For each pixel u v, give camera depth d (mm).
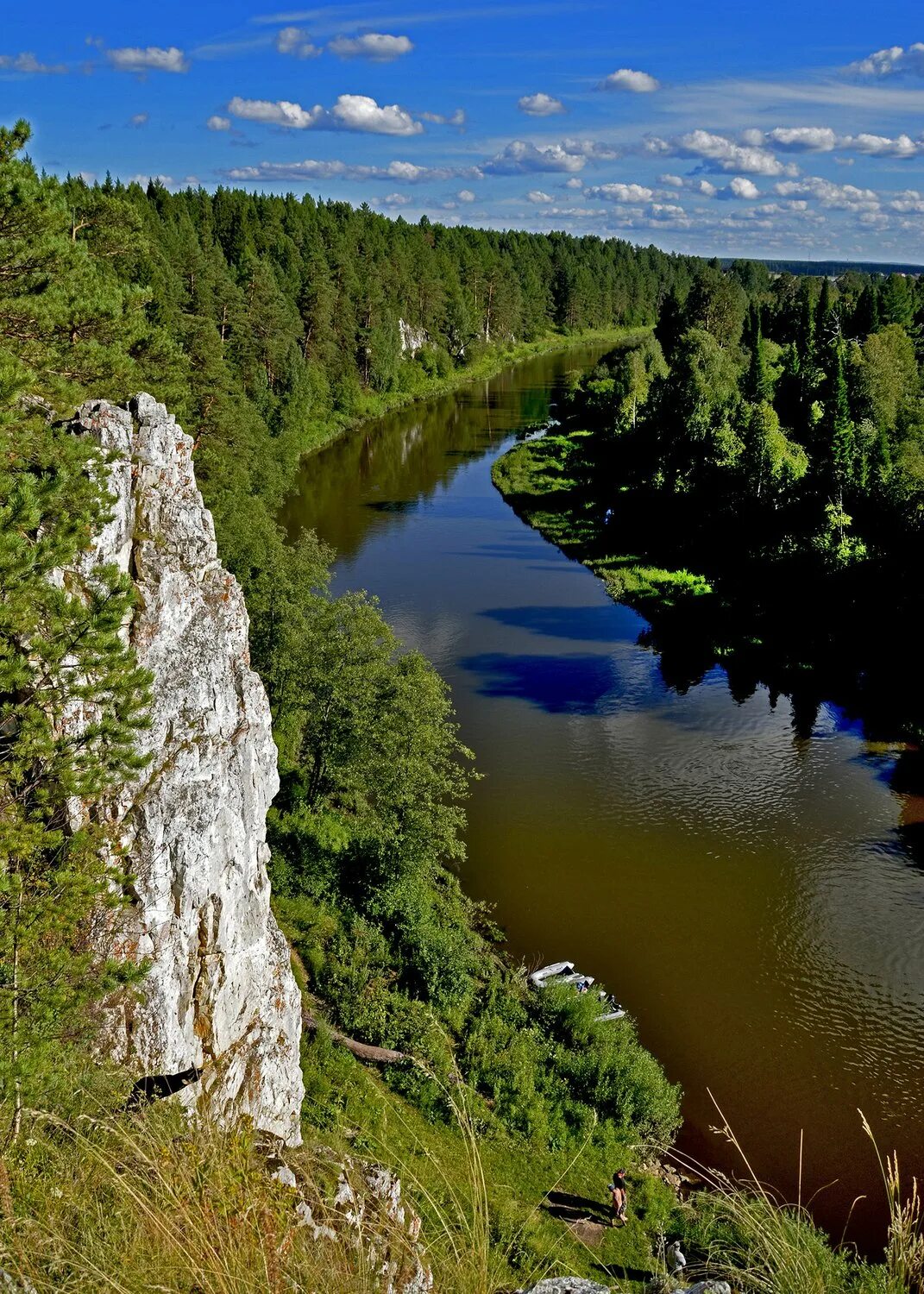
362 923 33031
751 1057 30422
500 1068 28094
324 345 122750
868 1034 31203
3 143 21344
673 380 98188
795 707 53250
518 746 49094
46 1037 13477
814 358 103500
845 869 39344
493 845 41000
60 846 15844
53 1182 7965
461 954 32469
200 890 17219
